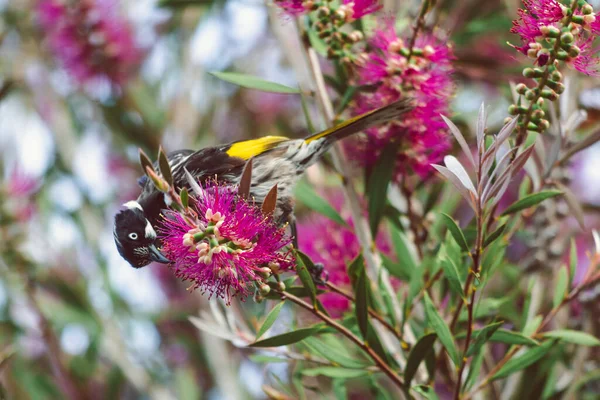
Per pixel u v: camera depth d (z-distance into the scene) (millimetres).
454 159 1269
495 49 1609
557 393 1457
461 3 1640
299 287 1329
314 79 1426
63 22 1677
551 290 1491
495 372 1347
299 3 1383
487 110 1264
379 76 1380
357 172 1471
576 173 1694
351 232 1437
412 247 1438
